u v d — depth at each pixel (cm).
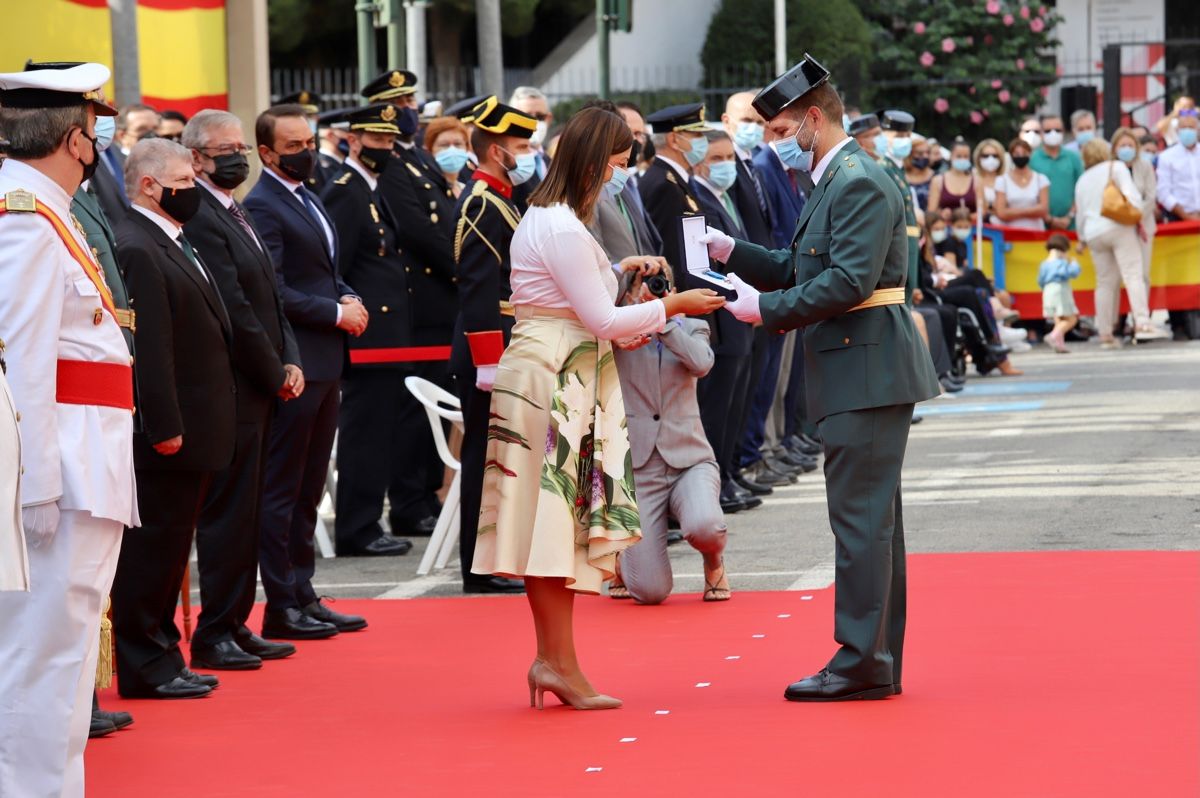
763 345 1880
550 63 5247
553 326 1033
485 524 1038
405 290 1716
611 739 959
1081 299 3528
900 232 1030
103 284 877
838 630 1025
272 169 1381
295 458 1309
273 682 1159
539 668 1045
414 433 1819
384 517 2031
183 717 1063
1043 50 5794
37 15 1833
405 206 1734
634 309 1022
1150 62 5806
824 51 5112
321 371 1339
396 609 1417
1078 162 3472
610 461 1033
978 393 2755
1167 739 902
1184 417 2327
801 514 1792
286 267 1357
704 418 1744
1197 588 1302
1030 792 818
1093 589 1315
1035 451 2111
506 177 1426
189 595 1422
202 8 2125
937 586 1359
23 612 839
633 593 1377
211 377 1118
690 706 1032
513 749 948
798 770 873
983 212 3397
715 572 1373
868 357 1020
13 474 752
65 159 852
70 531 846
